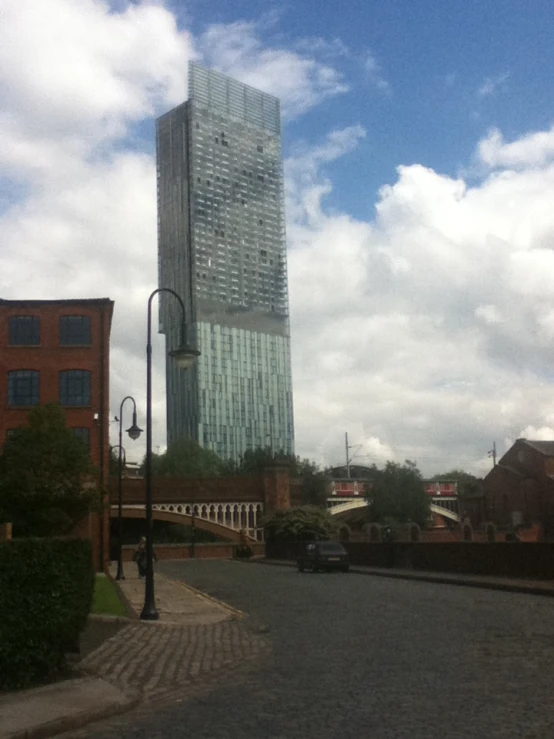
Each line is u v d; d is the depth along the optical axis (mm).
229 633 16297
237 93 178750
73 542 11547
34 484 35625
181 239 167625
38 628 10305
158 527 82500
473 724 7684
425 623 16656
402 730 7520
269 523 62500
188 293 163375
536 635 14258
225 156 173125
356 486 95562
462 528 67188
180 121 172125
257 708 8797
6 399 46125
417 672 10742
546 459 75500
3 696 9391
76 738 7820
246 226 173500
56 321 47344
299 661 12195
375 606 21125
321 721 8008
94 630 16812
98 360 47188
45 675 10688
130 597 25438
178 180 170500
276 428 168875
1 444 45594
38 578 10422
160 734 7770
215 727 7957
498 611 18719
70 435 37938
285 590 28453
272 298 174500
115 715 8859
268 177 179625
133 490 68000
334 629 16359
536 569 27875
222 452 157875
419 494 82438
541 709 8273
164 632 16531
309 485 90375
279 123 185250
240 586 31453
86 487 38500
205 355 159875
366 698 9094
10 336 46875
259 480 71875
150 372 19719
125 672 11492
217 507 70062
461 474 135125
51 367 46750
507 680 9930
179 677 11094
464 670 10758
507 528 73438
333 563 40406
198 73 172750
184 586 30969
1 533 14547
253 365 167875
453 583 29234
